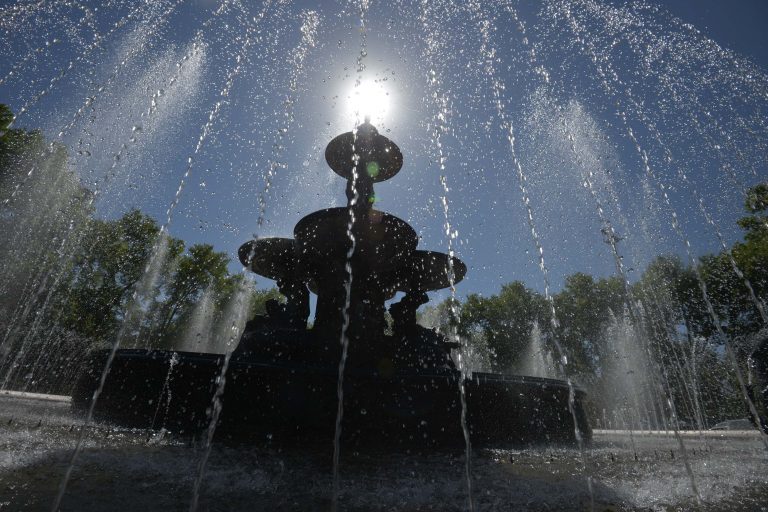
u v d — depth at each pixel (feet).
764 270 48.78
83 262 70.13
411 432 12.58
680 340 61.77
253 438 11.90
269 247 18.60
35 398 23.71
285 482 7.26
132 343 87.35
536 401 14.71
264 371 12.71
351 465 9.28
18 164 44.06
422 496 6.80
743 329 50.96
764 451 13.42
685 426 55.52
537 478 8.41
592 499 6.83
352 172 19.51
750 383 13.64
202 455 9.06
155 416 12.75
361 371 13.10
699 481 8.21
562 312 92.99
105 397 13.56
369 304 16.84
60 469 6.95
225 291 102.12
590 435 16.76
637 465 10.44
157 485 6.52
